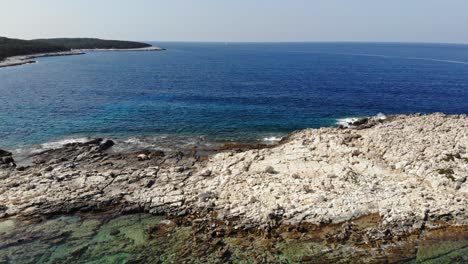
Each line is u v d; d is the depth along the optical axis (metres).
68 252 22.72
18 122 51.78
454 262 21.33
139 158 37.09
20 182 30.59
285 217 25.06
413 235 23.39
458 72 122.62
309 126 51.41
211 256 22.09
